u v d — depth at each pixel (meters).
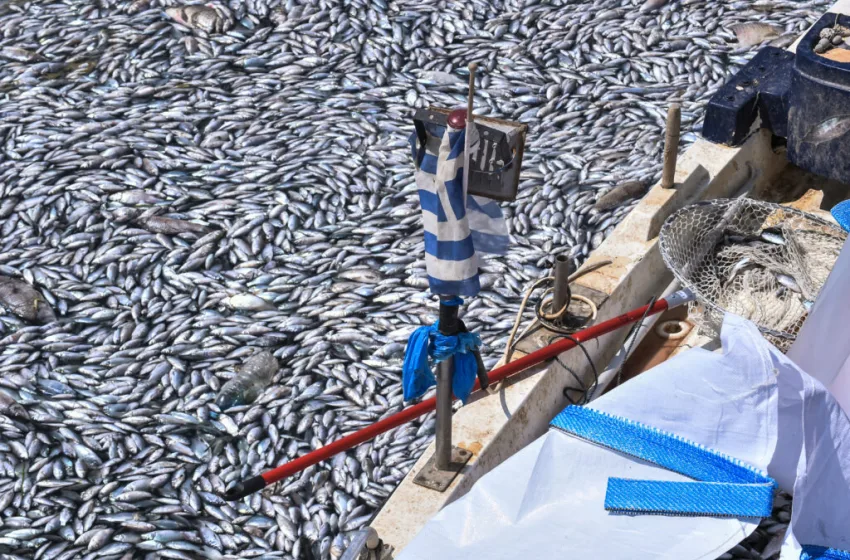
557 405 5.36
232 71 9.59
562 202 7.72
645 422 4.17
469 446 4.78
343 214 7.75
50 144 8.60
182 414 6.14
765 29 9.54
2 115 9.02
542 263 7.09
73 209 7.89
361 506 5.45
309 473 5.70
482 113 8.77
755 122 7.07
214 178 8.16
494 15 10.23
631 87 9.02
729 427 4.21
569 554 3.63
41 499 5.66
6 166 8.38
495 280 6.95
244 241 7.50
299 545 5.30
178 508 5.56
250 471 5.75
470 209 3.80
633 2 10.30
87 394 6.31
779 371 4.03
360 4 10.37
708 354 4.35
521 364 5.11
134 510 5.57
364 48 9.77
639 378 4.30
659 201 6.29
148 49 9.95
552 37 9.80
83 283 7.20
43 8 10.80
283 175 8.16
